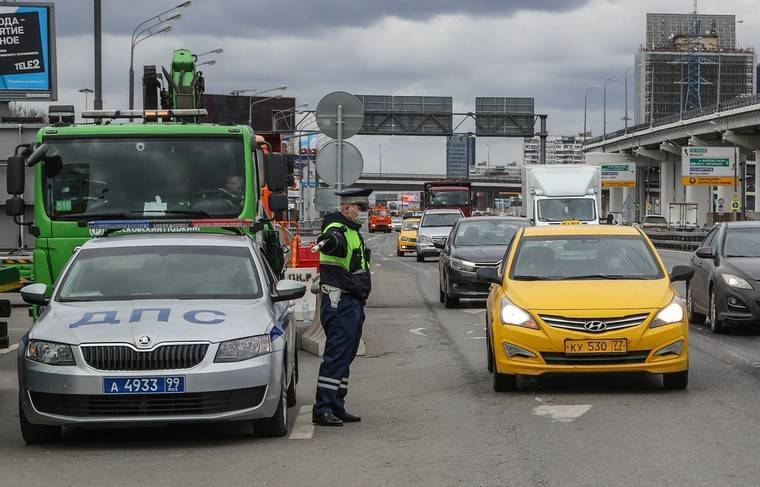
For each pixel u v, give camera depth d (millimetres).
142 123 15016
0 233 22172
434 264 47844
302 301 18609
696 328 19531
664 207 116812
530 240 13438
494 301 12734
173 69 21391
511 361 11891
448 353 16188
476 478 7930
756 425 10016
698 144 99125
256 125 110375
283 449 9164
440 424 10312
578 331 11703
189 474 8211
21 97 51031
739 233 19484
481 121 89188
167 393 9094
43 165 14531
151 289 10289
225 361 9227
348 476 8055
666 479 7809
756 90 186375
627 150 122938
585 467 8258
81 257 10711
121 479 8070
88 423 9125
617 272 12883
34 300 10375
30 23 50844
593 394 12031
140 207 14500
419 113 89062
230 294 10305
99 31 35562
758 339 17641
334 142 18562
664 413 10727
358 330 10492
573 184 39844
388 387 12891
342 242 10359
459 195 65500
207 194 14625
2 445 9570
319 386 10344
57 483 7957
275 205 15289
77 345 9172
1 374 14562
